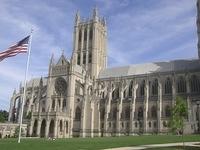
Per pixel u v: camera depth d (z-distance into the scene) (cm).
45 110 15700
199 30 14900
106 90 16750
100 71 18575
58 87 16038
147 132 13725
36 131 14325
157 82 15325
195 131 12019
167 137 9638
